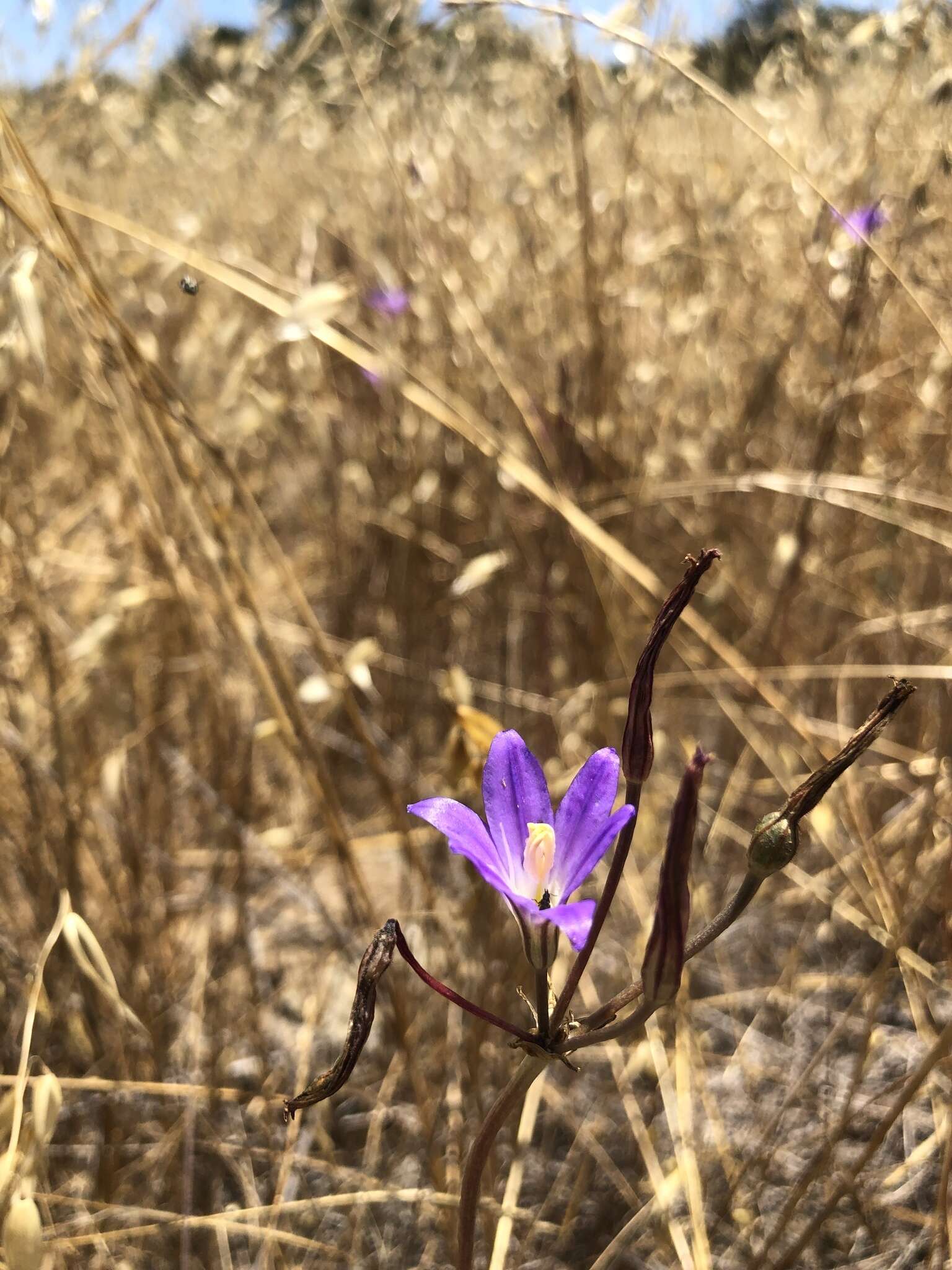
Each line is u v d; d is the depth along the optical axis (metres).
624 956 0.43
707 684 0.46
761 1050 0.42
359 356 0.34
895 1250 0.34
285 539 0.64
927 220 0.46
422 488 0.49
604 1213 0.36
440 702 0.48
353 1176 0.36
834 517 0.53
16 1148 0.20
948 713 0.37
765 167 0.58
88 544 0.54
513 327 0.56
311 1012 0.39
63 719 0.40
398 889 0.48
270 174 0.69
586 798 0.17
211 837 0.47
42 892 0.38
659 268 0.62
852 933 0.46
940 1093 0.35
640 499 0.45
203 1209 0.35
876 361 0.52
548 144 0.60
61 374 0.41
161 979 0.40
